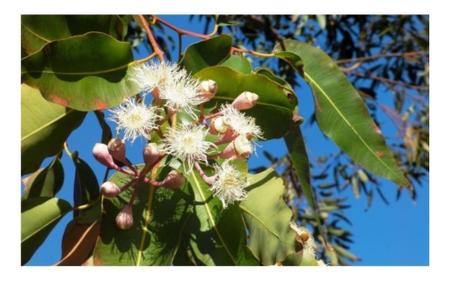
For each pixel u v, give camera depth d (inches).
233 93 19.8
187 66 20.2
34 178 21.7
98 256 17.8
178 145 17.3
